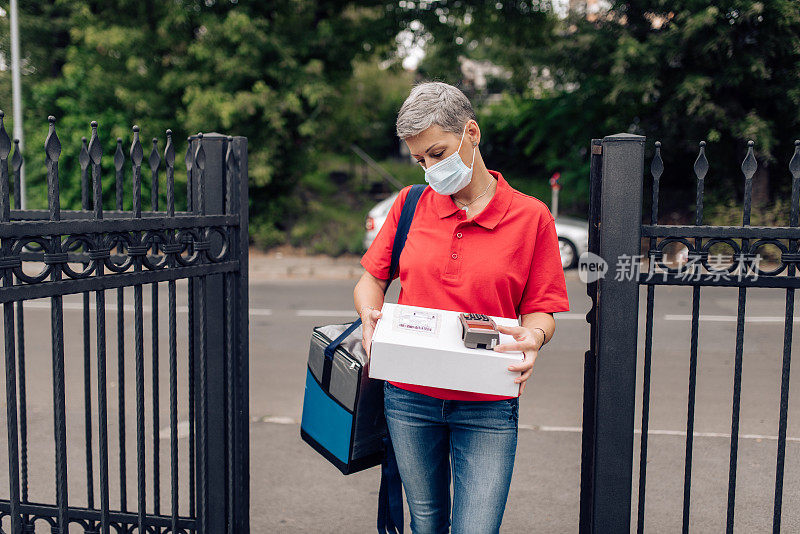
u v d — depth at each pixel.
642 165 2.00
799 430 4.35
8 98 13.53
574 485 3.55
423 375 1.73
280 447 4.10
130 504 3.38
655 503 3.33
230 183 2.35
